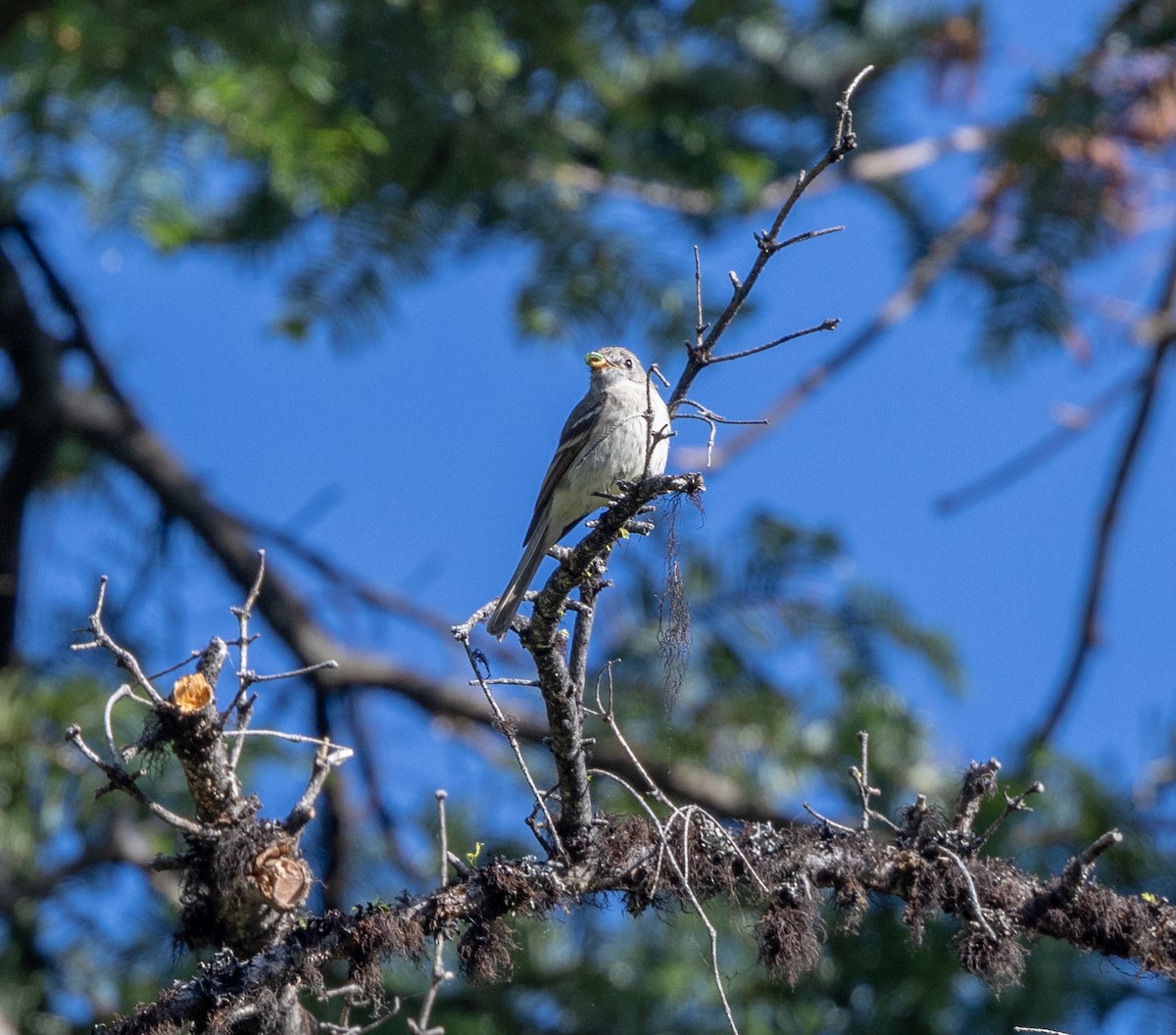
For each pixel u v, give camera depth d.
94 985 12.45
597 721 13.47
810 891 7.52
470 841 12.98
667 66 14.36
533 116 13.07
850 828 7.67
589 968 12.46
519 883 7.26
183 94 11.98
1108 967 10.30
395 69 12.46
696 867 7.50
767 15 14.36
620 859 7.47
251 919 7.30
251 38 11.80
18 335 16.45
